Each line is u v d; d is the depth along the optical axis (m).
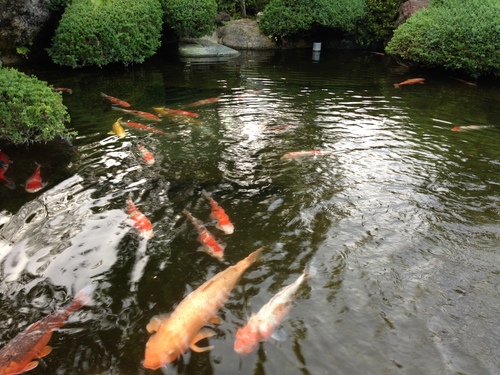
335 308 3.63
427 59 12.38
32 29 11.93
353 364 3.12
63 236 4.52
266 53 15.09
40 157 6.36
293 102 9.38
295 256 4.28
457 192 5.65
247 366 3.06
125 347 3.23
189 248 4.38
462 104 9.68
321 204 5.25
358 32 15.73
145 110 8.69
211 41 14.84
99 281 3.91
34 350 3.15
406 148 7.02
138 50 12.12
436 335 3.39
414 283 3.96
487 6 12.09
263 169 6.15
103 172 5.95
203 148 6.83
